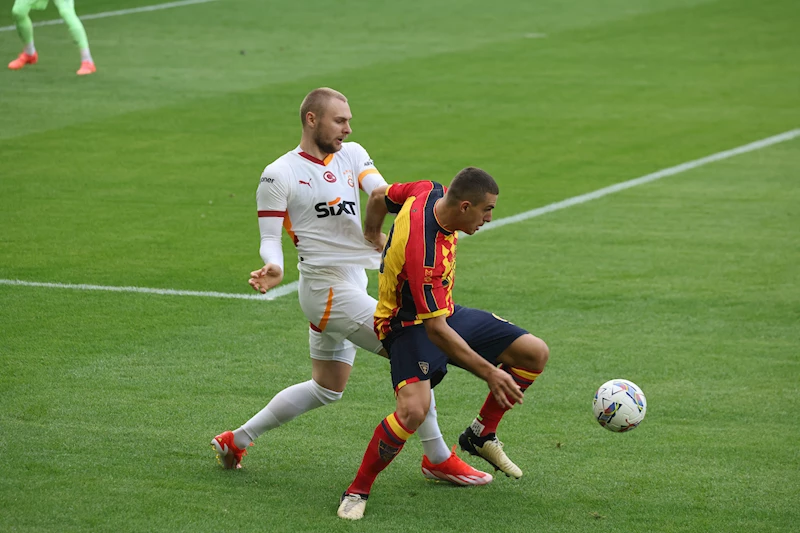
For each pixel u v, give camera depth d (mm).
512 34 80062
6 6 88375
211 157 45969
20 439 19453
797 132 51125
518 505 17266
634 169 44562
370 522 16516
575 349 24938
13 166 43781
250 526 16219
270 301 28516
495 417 17906
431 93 60156
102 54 69750
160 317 27016
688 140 49750
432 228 16297
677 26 83812
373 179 18719
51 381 22531
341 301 18188
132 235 34688
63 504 16781
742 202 39344
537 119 54219
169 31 79000
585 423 20766
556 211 38250
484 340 17578
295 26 82000
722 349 24922
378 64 68250
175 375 23078
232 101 57375
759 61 70000
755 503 17312
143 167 44031
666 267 31625
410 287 16281
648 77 65125
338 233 18547
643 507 17156
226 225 36062
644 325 26625
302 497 17438
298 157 18531
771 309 27812
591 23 85438
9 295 28500
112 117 53281
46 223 35844
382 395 22281
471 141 49344
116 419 20578
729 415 21125
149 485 17656
